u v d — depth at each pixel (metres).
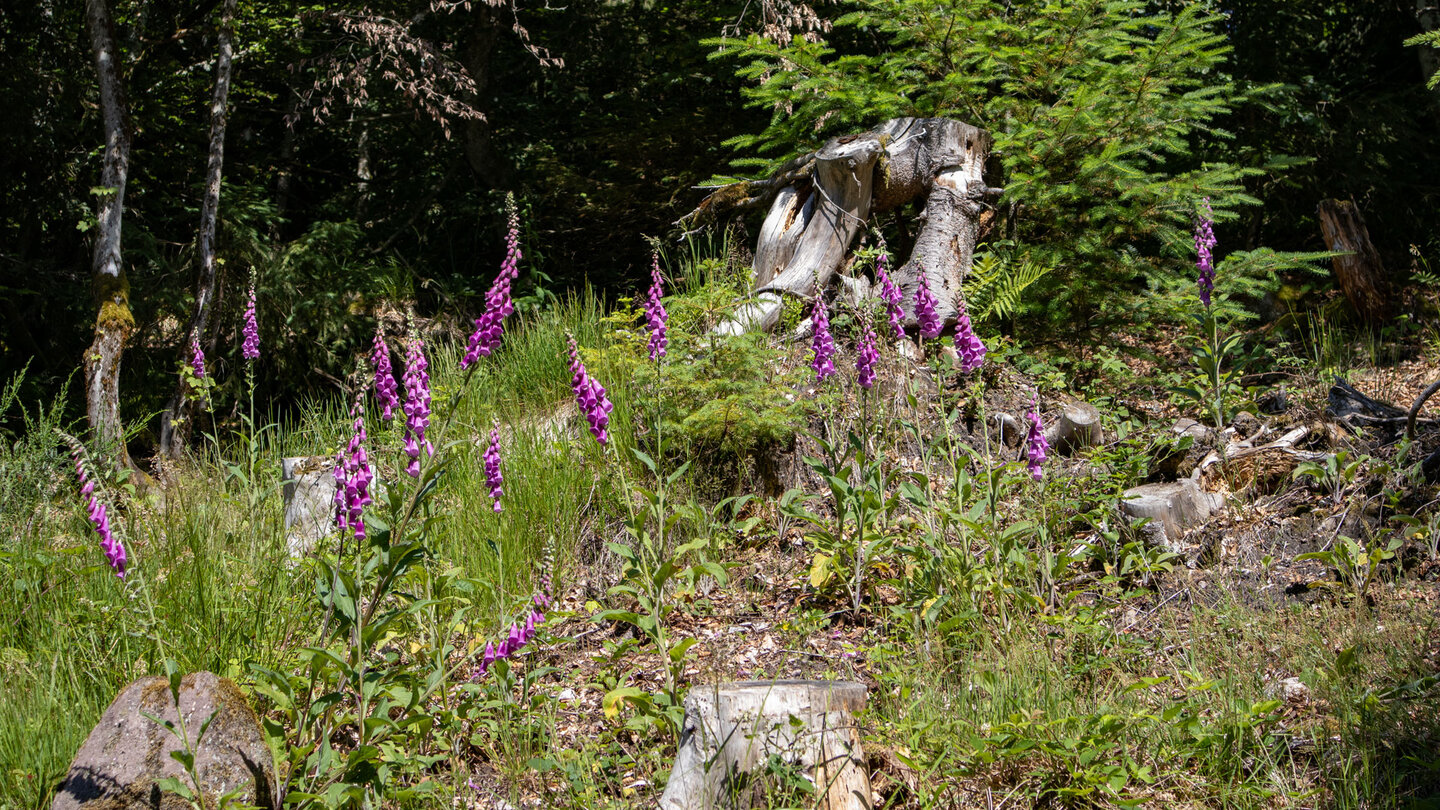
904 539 4.94
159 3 12.92
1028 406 6.12
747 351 5.63
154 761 3.20
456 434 6.05
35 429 6.82
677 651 3.64
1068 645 4.14
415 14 12.16
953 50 7.82
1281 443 5.41
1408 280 9.84
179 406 9.74
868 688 4.05
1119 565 4.85
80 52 11.83
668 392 5.67
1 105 10.73
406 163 15.44
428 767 3.81
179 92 13.26
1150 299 7.48
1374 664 3.74
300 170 16.64
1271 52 11.80
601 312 7.56
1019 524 4.58
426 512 3.93
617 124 13.30
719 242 8.15
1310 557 4.54
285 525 5.64
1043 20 7.74
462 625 4.44
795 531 5.43
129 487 6.08
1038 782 3.42
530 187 13.80
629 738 3.97
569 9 13.76
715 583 5.12
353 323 11.79
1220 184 7.47
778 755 3.06
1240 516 5.01
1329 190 11.48
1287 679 3.80
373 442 5.40
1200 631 4.20
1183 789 3.29
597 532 5.41
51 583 4.84
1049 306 7.37
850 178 6.91
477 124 13.35
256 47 12.52
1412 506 4.71
